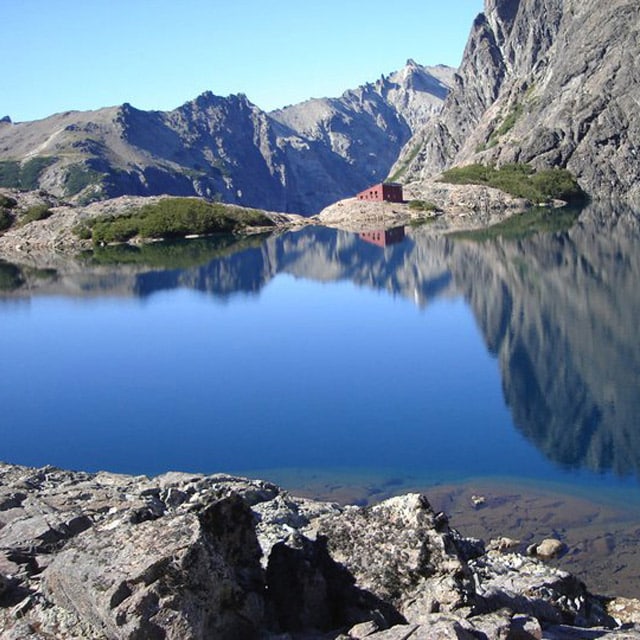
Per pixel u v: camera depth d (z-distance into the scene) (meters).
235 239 190.62
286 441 40.59
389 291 91.25
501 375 50.41
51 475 26.30
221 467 37.50
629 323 61.59
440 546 14.55
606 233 134.25
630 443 36.47
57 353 67.62
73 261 158.25
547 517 28.55
